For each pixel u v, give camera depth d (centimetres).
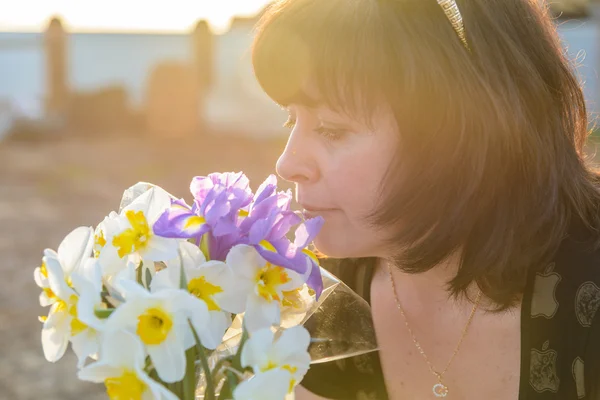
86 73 1992
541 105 152
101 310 114
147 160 1273
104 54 2006
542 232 152
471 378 169
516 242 150
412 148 139
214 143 1495
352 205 142
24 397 408
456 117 140
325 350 145
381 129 139
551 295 155
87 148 1440
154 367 115
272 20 142
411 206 140
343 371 178
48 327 120
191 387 118
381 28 138
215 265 118
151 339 110
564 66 163
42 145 1499
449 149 140
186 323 111
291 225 125
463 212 142
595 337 149
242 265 118
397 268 161
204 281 118
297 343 115
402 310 172
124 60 2011
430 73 138
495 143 143
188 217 123
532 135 147
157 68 1630
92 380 110
